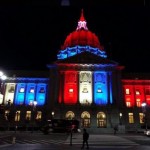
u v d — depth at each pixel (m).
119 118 66.81
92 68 74.19
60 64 74.44
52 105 72.06
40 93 80.56
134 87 82.06
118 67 76.06
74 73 74.81
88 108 66.75
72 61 75.00
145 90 81.75
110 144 26.31
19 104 78.00
